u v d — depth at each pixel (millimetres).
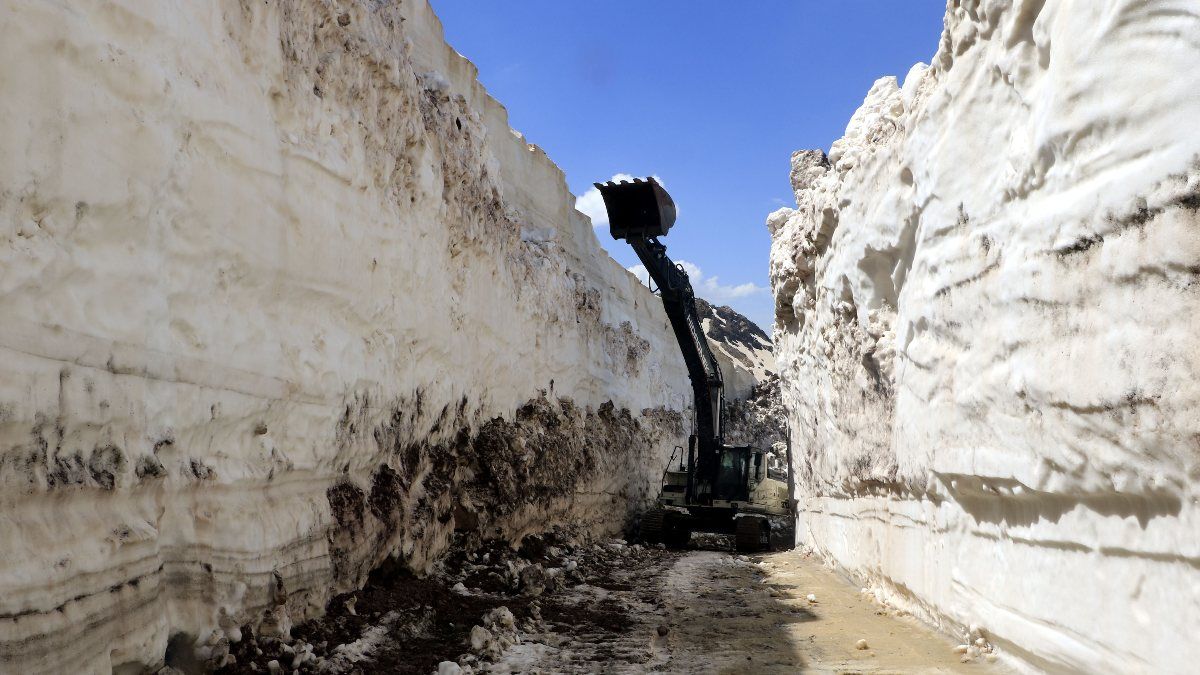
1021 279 5738
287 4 6867
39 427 3986
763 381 46156
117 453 4555
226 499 5816
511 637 7941
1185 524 4113
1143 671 4520
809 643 7988
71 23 4250
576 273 22203
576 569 13078
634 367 27297
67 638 3980
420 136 9641
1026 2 5633
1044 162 5414
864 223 10289
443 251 10750
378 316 8539
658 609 10234
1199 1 3816
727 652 7676
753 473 22438
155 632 4793
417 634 7613
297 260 6789
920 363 8273
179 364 5230
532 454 13898
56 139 4141
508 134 20125
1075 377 4965
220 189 5688
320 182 7227
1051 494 5492
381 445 8633
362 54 8172
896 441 9469
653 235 20797
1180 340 3977
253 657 5719
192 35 5379
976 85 6695
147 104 4867
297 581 6668
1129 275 4375
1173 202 3984
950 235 7332
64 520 4137
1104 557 4973
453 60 17266
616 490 22047
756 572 14414
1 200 3812
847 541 13195
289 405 6715
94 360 4410
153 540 4809
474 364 12508
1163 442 4129
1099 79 4652
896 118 9852
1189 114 3883
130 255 4750
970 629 7332
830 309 13172
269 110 6457
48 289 4109
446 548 10836
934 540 8414
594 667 7129
